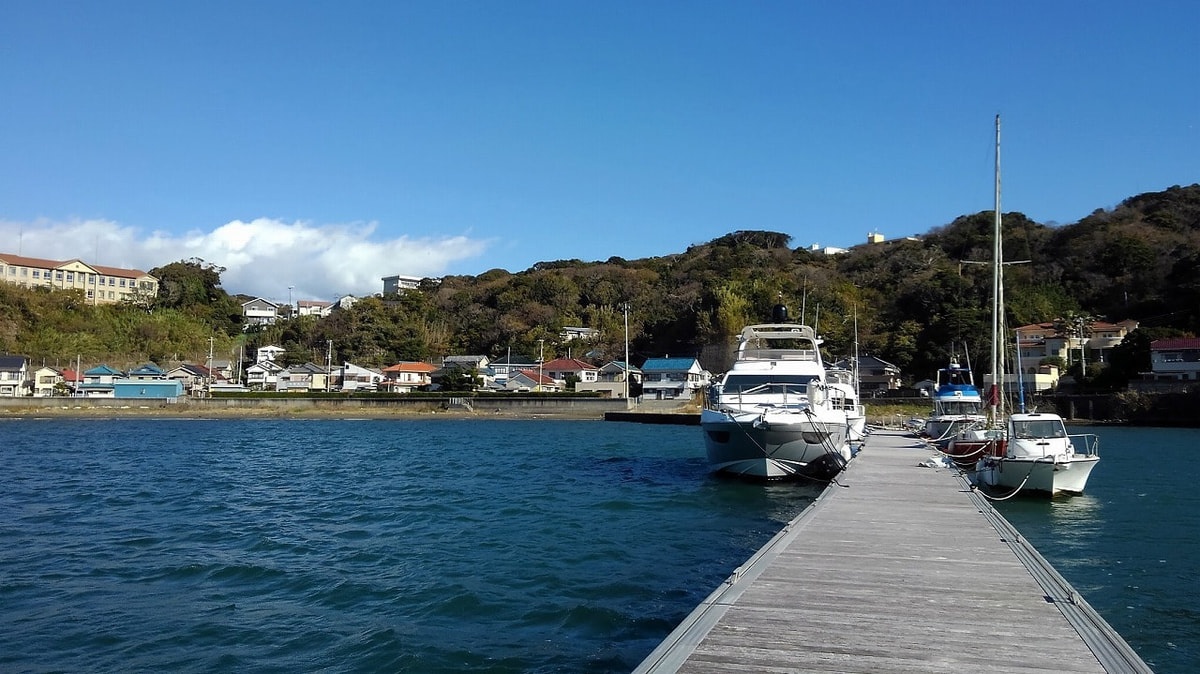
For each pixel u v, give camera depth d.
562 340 109.94
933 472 20.03
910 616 7.62
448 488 24.03
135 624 10.45
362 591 12.02
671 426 65.25
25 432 56.34
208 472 28.98
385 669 8.78
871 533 11.95
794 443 21.67
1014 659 6.40
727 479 24.25
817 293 93.31
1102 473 29.27
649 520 18.14
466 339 118.19
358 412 81.75
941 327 79.81
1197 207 103.12
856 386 33.28
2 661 9.07
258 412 81.56
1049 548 15.79
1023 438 22.12
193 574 13.12
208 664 8.98
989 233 109.56
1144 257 87.62
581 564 13.77
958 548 10.86
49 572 13.28
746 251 131.00
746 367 25.69
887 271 109.75
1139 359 67.75
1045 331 78.62
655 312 112.94
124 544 15.59
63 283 121.19
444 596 11.67
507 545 15.37
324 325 118.56
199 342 110.38
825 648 6.67
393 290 183.38
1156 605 11.81
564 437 50.75
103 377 88.69
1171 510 20.28
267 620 10.61
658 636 9.91
